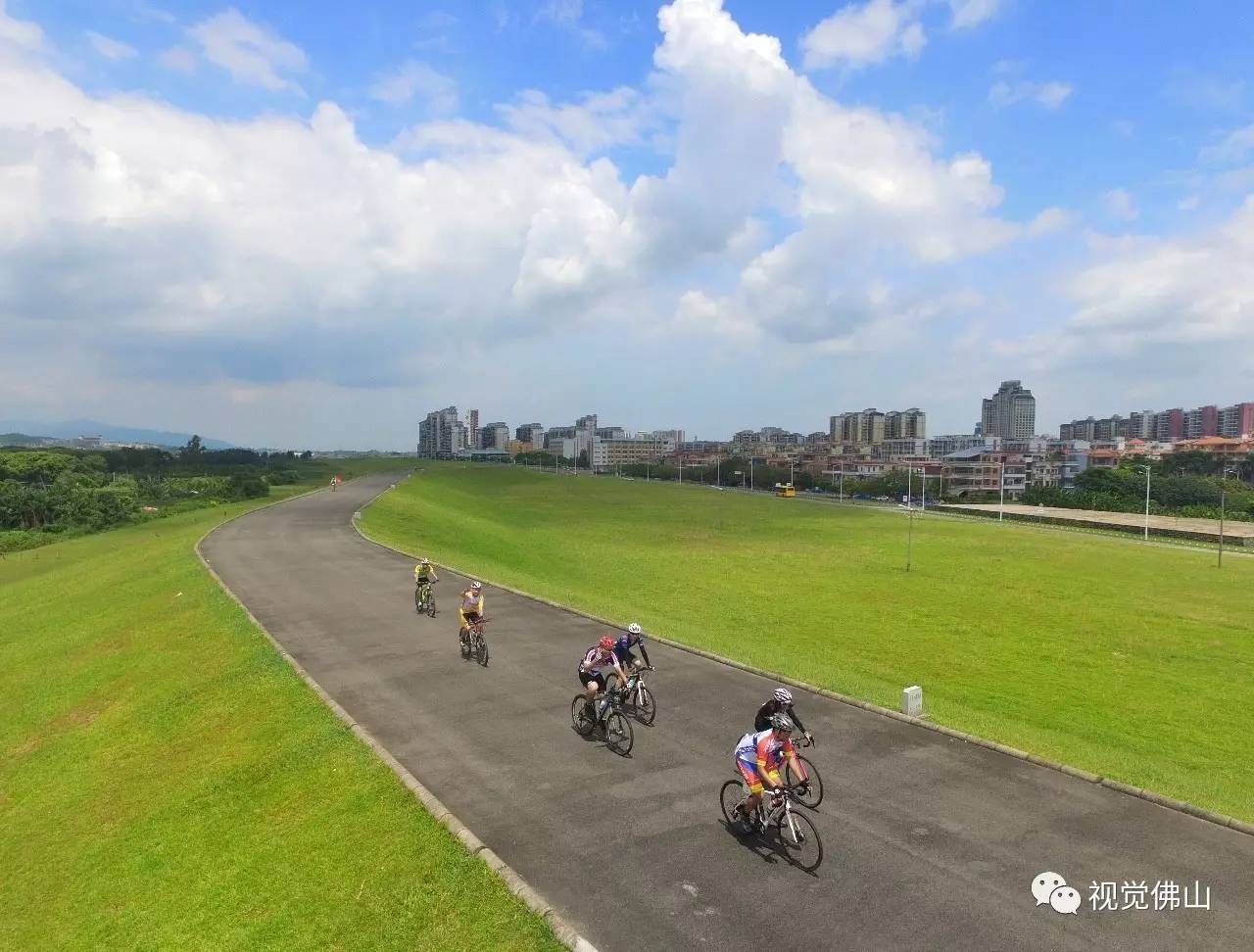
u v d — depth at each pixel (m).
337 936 10.66
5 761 20.11
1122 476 145.88
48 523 83.81
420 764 15.24
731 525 95.81
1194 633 39.19
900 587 52.06
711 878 11.24
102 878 13.49
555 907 10.59
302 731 16.98
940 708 20.67
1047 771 14.85
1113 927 10.09
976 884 11.02
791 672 22.17
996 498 163.75
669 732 16.95
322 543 47.44
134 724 19.97
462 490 138.62
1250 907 10.51
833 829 12.62
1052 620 41.91
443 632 25.62
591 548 70.00
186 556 41.62
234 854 13.11
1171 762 21.11
